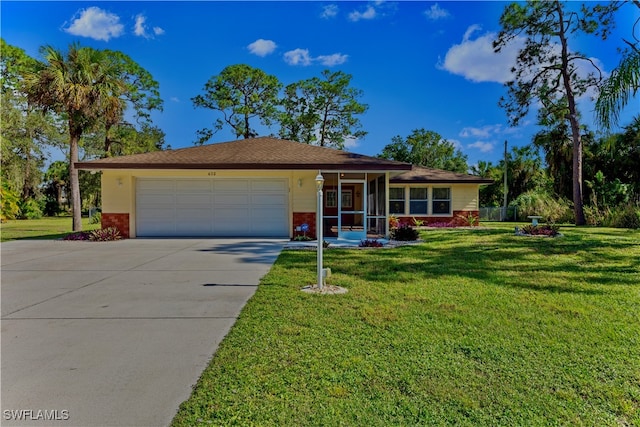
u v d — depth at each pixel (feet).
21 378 9.61
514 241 39.63
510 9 64.39
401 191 64.28
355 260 28.04
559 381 9.32
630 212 56.95
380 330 12.84
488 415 7.93
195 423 7.66
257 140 53.11
